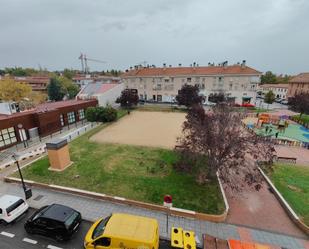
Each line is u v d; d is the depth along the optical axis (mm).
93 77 103000
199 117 15586
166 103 58500
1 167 16953
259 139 13055
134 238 7984
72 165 17438
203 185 14172
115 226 8539
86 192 13180
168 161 18312
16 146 22484
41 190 13914
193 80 55469
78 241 9711
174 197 12812
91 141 24312
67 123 32062
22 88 52219
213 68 55562
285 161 18922
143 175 15672
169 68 61594
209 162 13648
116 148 21859
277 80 105375
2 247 9305
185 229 10500
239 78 51312
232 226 10781
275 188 14156
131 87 63625
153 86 60469
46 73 129375
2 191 13852
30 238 9859
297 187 14398
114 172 16156
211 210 11664
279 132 29828
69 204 12398
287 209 11930
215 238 9531
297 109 37594
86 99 42219
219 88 53062
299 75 64500
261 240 9875
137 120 37000
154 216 11430
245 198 13219
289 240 9930
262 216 11602
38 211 10453
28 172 16094
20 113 25031
